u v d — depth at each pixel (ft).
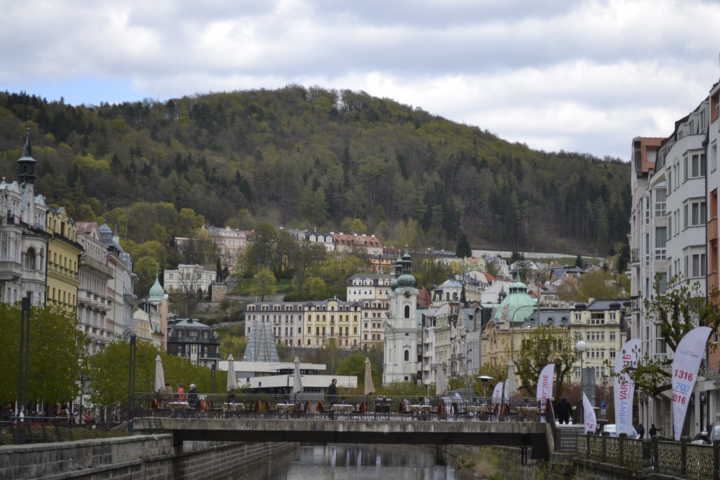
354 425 439.63
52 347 503.61
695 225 448.65
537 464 417.08
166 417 447.01
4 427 308.60
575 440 402.93
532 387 633.61
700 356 248.11
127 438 384.47
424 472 627.05
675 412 251.80
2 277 633.61
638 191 597.11
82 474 328.49
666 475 243.40
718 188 419.54
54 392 502.38
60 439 343.05
